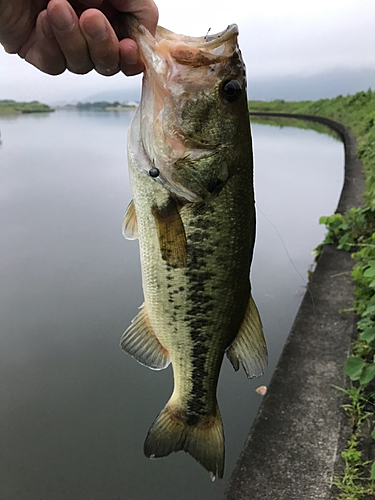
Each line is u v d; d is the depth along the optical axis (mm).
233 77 204
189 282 223
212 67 200
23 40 186
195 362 244
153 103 199
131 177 215
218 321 236
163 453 255
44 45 179
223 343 245
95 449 373
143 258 226
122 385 445
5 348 493
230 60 203
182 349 240
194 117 202
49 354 485
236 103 207
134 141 211
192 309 229
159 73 195
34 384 444
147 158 207
